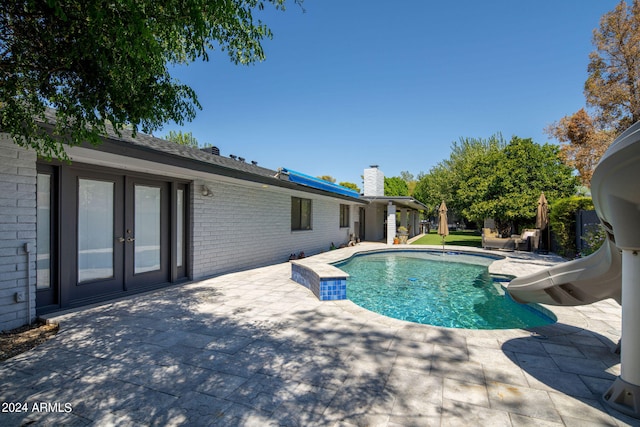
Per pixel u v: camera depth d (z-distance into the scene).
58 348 3.61
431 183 35.25
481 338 3.93
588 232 9.73
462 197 18.48
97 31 2.07
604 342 3.79
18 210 4.28
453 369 3.11
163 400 2.58
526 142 16.67
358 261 12.97
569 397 2.61
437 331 4.18
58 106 2.50
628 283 2.41
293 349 3.60
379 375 2.99
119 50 2.22
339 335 4.04
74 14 2.04
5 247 4.14
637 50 11.05
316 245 14.55
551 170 15.95
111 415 2.37
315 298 5.94
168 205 7.17
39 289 4.83
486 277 9.41
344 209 18.12
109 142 4.51
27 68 2.28
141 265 6.55
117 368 3.13
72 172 5.27
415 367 3.15
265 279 7.81
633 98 11.45
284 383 2.84
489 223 24.30
